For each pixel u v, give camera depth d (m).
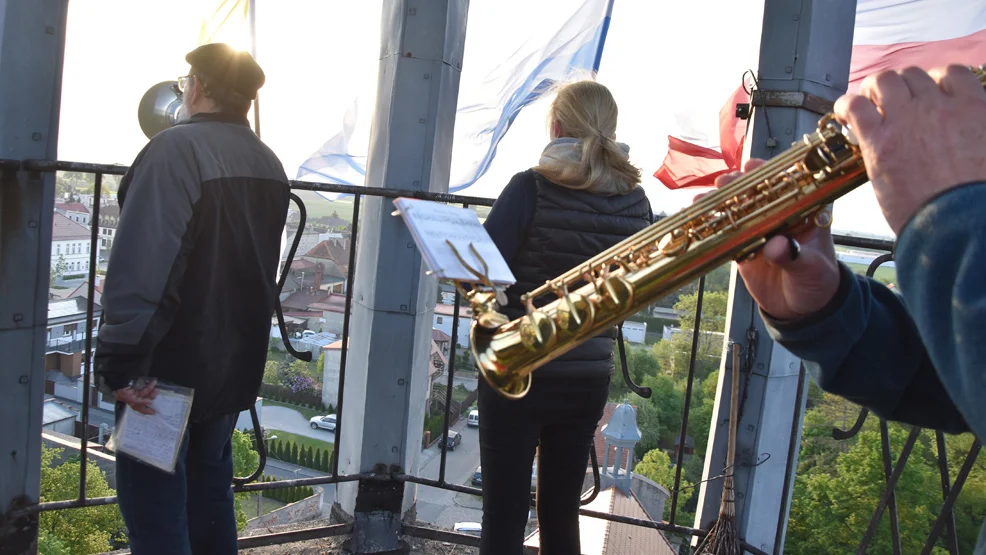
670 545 9.42
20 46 2.56
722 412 3.27
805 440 19.03
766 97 3.10
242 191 2.16
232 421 2.42
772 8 3.11
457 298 3.29
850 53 3.18
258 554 3.20
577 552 2.41
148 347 1.98
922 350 1.24
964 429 1.23
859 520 17.53
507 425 2.23
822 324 1.21
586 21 5.20
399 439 3.49
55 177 2.72
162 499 2.17
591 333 1.30
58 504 2.80
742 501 3.20
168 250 1.98
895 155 0.81
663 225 1.31
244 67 2.27
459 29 3.64
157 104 2.68
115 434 2.10
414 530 3.45
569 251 2.17
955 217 0.75
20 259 2.65
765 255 1.19
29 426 2.75
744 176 1.27
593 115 2.22
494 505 2.28
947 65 0.84
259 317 2.30
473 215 1.43
